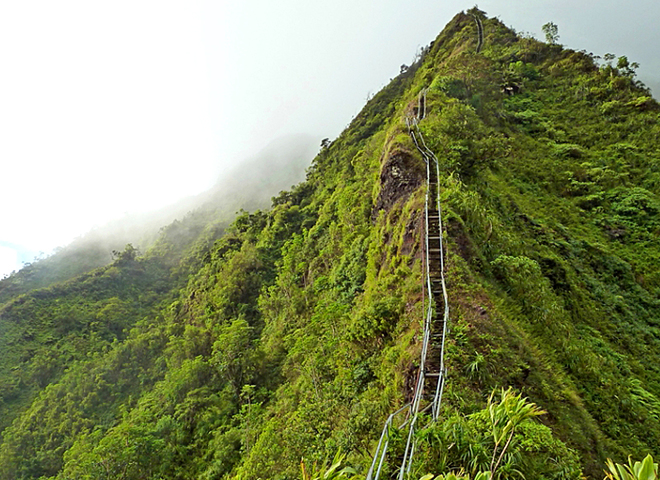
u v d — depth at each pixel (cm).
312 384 1603
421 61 5725
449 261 1024
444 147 1739
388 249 1516
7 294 8106
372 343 1135
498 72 3150
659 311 1366
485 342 765
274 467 1278
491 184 1694
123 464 2036
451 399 624
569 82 3083
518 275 1059
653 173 2030
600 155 2245
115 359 4084
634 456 694
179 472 2072
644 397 878
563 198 1934
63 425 3241
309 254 3397
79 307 6103
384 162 1947
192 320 4531
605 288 1385
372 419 805
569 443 639
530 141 2369
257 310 3816
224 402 2448
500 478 439
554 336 921
